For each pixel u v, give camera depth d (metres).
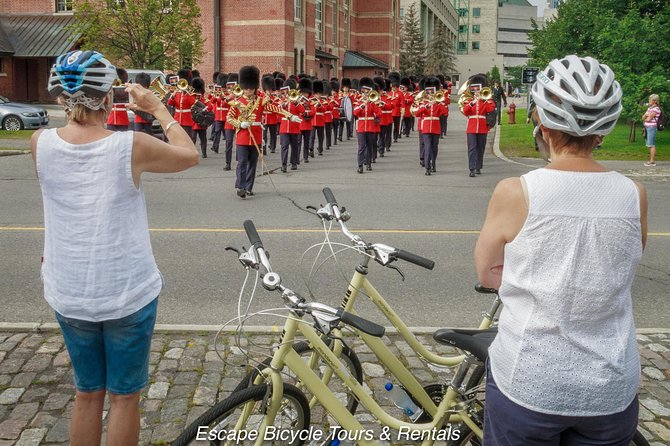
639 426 4.39
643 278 7.77
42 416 4.38
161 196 12.53
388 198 12.70
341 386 4.67
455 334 3.07
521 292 2.36
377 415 3.36
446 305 6.71
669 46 22.33
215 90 21.00
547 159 2.58
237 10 39.34
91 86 3.06
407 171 17.22
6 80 40.78
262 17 39.09
